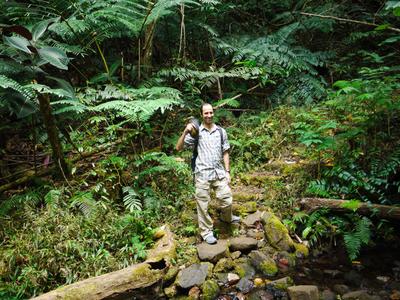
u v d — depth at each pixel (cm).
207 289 313
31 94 348
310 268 353
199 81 598
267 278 336
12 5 442
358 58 737
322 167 460
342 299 303
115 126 440
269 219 391
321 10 749
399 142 452
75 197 394
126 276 297
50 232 351
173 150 538
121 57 618
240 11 805
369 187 407
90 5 508
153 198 422
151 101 400
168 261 329
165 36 671
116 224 375
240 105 681
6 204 400
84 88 513
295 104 644
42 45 388
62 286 291
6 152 539
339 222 394
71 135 503
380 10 745
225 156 387
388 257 365
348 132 450
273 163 508
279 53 656
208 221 373
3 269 324
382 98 446
